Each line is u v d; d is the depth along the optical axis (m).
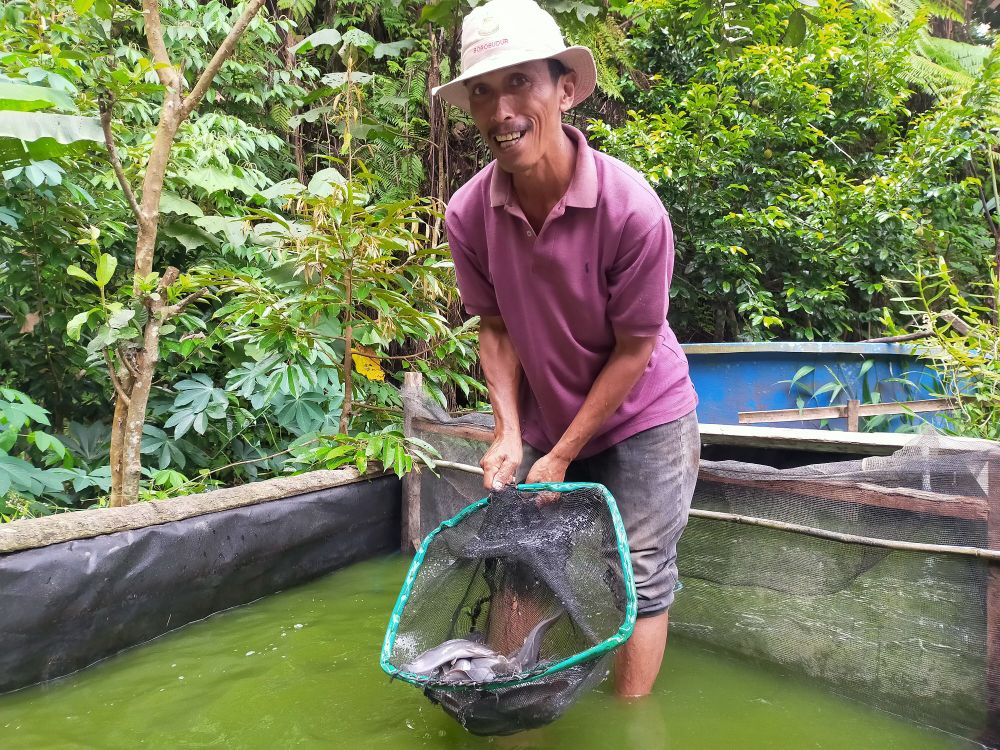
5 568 2.00
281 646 2.35
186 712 1.93
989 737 1.88
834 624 2.18
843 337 6.36
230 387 3.47
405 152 4.92
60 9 3.31
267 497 2.80
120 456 2.69
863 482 2.11
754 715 2.01
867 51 6.23
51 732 1.83
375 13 5.36
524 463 2.19
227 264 3.98
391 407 3.86
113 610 2.26
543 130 1.68
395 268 3.27
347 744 1.78
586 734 1.85
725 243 5.52
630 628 1.54
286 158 5.35
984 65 6.02
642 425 2.01
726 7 4.15
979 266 6.62
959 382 4.03
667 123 5.61
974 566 1.91
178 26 4.55
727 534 2.38
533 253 1.82
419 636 1.79
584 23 3.70
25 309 3.43
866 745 1.87
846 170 6.20
